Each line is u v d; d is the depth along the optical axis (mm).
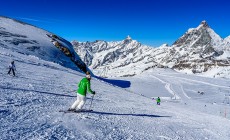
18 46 94062
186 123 17125
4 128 8000
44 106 13109
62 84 29656
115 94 35312
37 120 9797
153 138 10703
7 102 12328
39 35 131000
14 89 17688
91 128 10203
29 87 20609
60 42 133250
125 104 23266
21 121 9250
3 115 9633
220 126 18328
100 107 17219
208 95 141000
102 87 42750
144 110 20812
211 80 196750
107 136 9469
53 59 101250
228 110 87625
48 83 27344
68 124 10102
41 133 8148
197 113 28562
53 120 10281
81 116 12031
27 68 40594
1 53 52750
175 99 121562
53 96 18109
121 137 9773
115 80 164750
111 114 14867
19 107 11664
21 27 137000
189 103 103000
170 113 22375
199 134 13742
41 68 46906
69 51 124125
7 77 25375
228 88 171500
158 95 131375
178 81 185750
